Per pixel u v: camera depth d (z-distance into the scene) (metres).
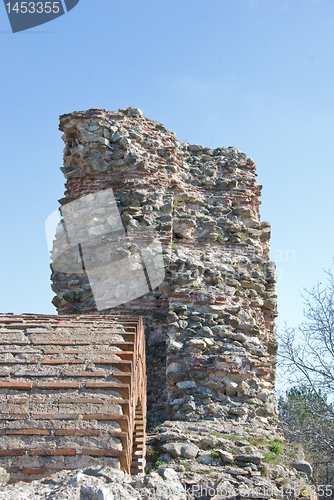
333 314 15.26
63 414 4.50
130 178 12.57
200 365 9.80
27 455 4.26
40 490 3.70
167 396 9.94
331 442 13.34
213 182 13.95
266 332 12.30
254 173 14.71
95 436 4.38
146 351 10.91
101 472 3.99
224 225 13.33
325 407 14.12
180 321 10.55
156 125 13.89
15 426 4.40
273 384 11.80
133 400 5.27
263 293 12.61
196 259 12.35
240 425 9.07
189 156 14.22
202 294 11.05
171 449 7.72
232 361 9.82
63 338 5.43
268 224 14.16
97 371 4.92
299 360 15.03
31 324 5.75
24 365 4.95
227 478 7.33
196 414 9.17
